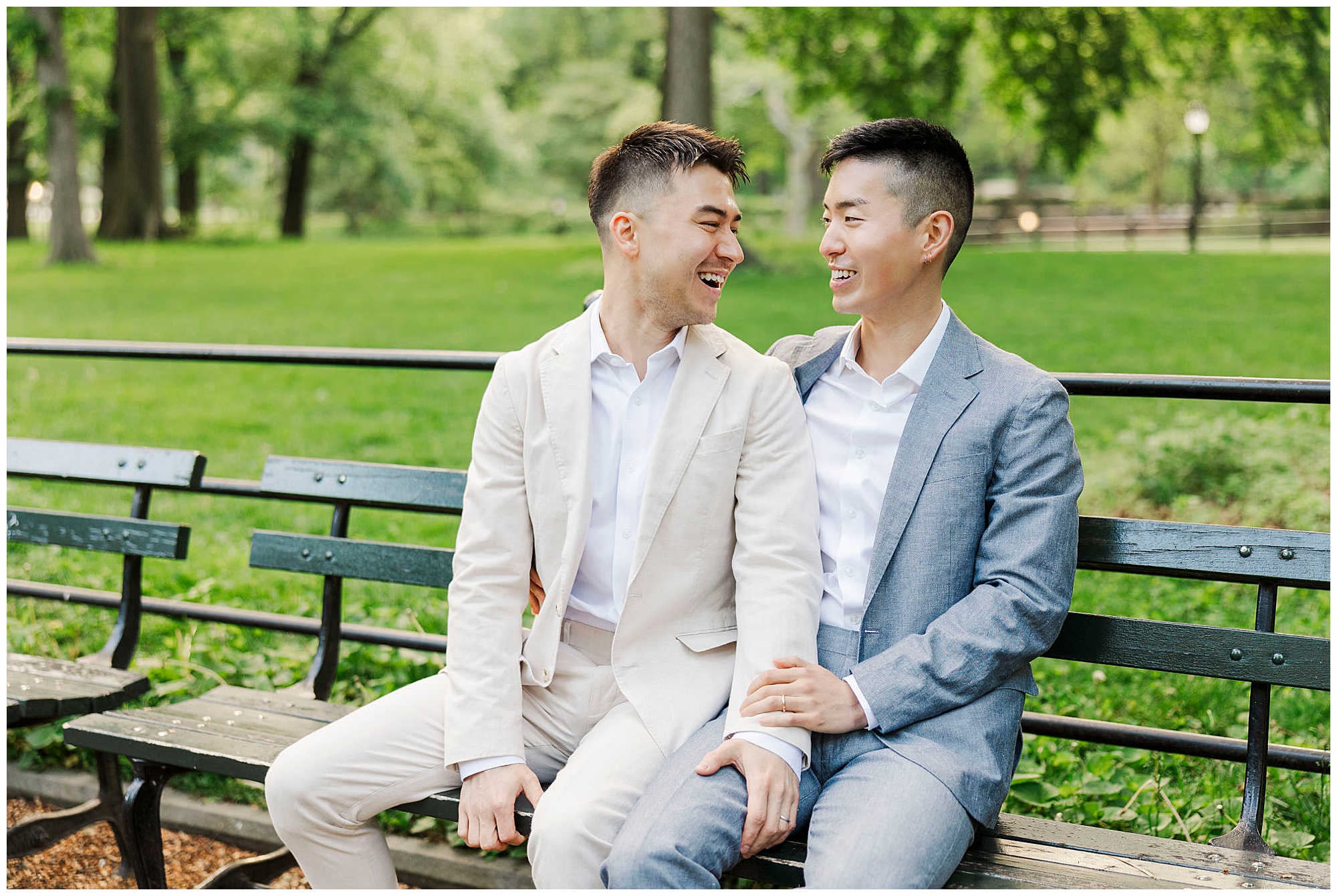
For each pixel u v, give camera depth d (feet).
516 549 7.13
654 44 118.62
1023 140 114.83
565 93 120.78
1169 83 72.18
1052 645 7.09
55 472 10.13
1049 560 6.37
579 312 43.27
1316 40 55.16
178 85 96.73
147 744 7.55
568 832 6.07
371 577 8.89
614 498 7.02
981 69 80.53
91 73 92.43
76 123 64.69
